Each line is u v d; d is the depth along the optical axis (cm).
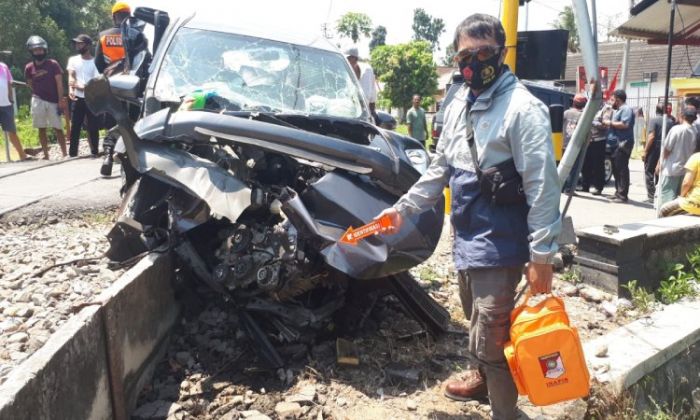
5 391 210
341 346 380
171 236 390
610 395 339
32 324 362
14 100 1094
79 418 259
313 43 553
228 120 373
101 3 4453
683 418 396
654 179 1070
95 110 374
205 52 498
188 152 396
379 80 4341
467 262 282
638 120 2638
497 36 266
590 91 342
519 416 331
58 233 585
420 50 4331
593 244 535
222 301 387
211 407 326
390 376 368
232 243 373
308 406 333
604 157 1111
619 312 487
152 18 618
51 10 4062
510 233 275
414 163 421
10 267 470
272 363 357
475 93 280
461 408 341
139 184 403
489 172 268
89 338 271
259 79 495
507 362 281
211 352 379
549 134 258
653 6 1070
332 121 450
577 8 346
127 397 311
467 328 443
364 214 361
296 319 369
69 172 851
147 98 457
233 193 357
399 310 467
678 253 584
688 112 884
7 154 1080
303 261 354
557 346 261
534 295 269
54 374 238
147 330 347
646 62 3272
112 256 460
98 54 873
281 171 396
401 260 361
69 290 417
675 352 394
